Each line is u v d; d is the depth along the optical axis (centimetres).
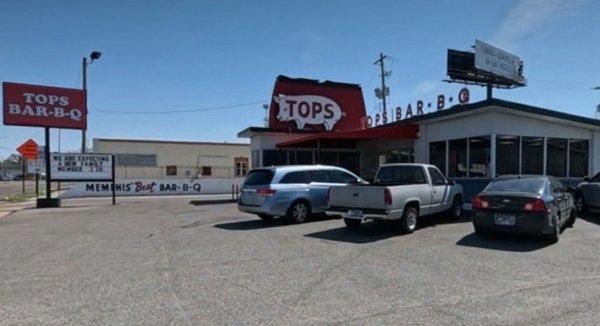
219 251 977
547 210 1027
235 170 5906
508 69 2961
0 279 752
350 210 1210
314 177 1477
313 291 669
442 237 1130
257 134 2759
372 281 722
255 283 714
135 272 793
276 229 1298
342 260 877
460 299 627
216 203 2334
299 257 907
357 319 552
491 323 535
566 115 1812
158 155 5625
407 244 1040
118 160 5475
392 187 1152
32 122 2158
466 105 1786
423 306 598
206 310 589
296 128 2864
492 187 1155
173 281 730
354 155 2806
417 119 2066
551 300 620
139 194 3097
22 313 582
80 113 2241
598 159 1961
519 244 1034
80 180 2270
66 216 1742
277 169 1417
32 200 2716
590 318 549
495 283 707
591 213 1572
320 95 3000
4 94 2109
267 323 541
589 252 942
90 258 916
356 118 3081
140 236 1204
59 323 546
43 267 838
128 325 538
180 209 1989
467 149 1856
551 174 1853
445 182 1388
